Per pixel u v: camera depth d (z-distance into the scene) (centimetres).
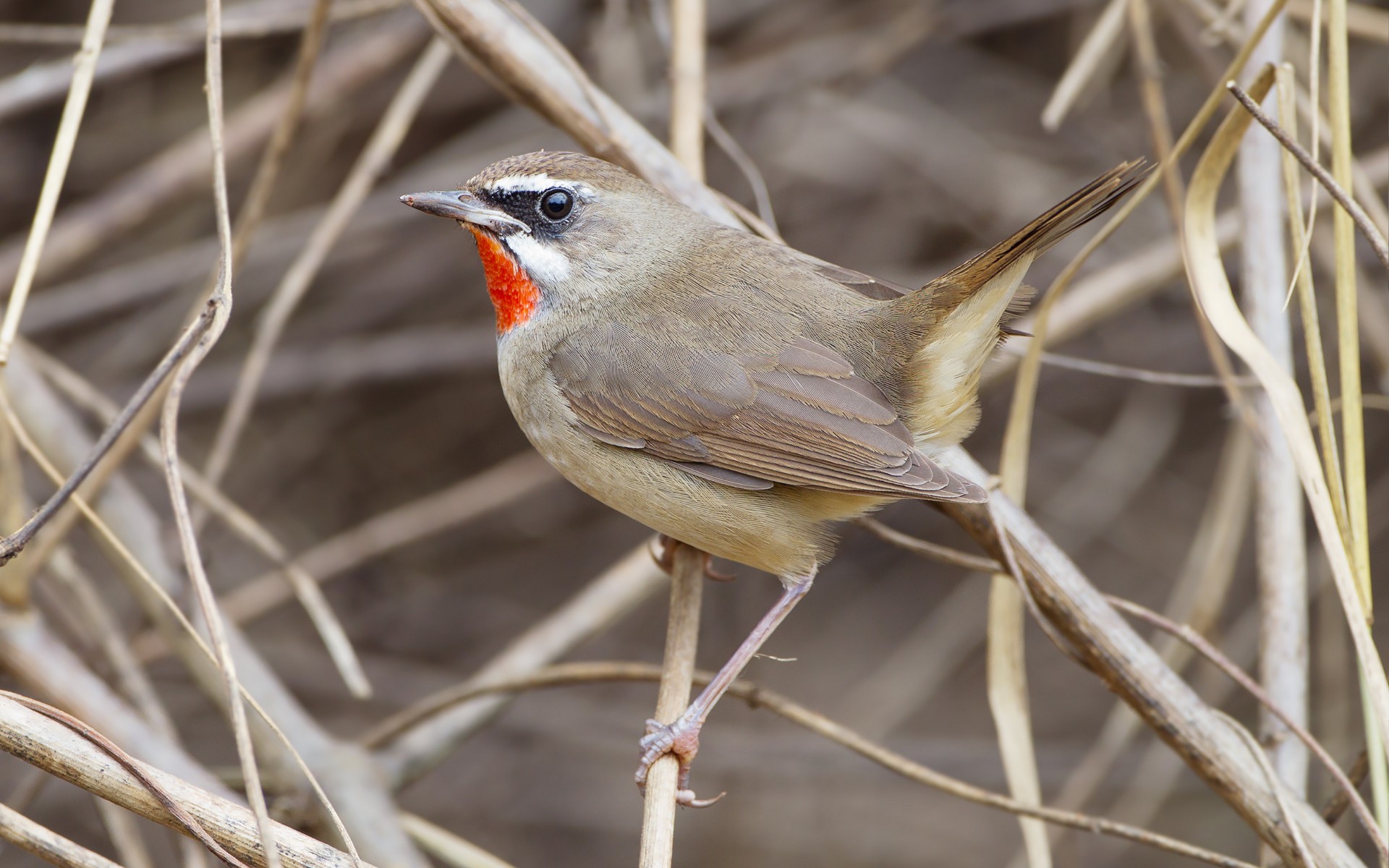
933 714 1530
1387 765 607
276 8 1223
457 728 890
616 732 1416
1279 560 725
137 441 858
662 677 724
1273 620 718
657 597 1420
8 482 767
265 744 836
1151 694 670
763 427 723
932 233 1420
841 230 1420
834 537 755
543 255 777
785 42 1395
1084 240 1336
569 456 772
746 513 735
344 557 1227
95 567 1277
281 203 1335
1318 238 945
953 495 653
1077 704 1480
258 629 1416
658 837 635
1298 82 952
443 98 1366
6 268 1173
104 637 859
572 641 923
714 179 1398
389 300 1446
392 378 1384
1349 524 604
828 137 1420
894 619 1502
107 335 1359
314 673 1389
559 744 1459
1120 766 1385
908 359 718
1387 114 1251
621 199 777
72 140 614
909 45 1343
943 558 733
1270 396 613
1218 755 655
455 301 1462
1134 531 1451
